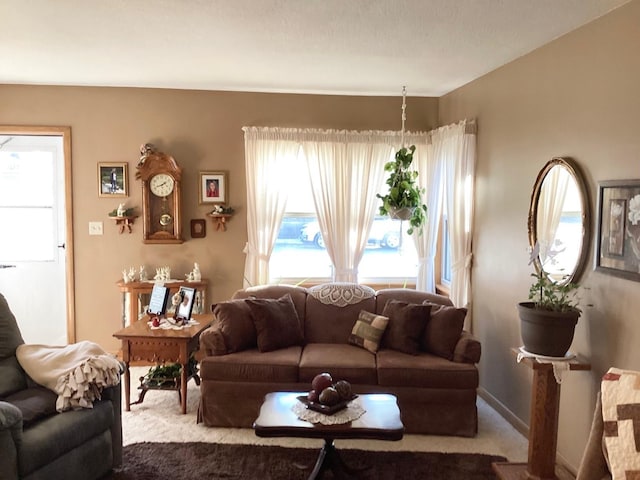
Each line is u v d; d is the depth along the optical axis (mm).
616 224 2402
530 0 2371
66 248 4586
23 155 4887
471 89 4090
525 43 3039
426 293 3891
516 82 3383
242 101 4609
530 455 2625
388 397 2795
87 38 3059
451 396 3213
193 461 2857
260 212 4555
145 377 3740
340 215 4590
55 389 2559
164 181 4523
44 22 2779
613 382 1861
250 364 3287
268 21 2725
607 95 2492
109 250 4613
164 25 2812
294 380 3285
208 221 4660
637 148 2291
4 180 4887
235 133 4621
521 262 3314
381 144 4629
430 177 4598
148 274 4648
